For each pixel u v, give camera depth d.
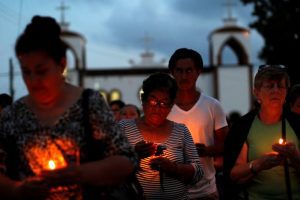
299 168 3.69
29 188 2.47
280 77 3.93
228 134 4.16
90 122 2.73
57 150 2.68
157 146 3.87
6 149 2.78
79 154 2.71
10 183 2.56
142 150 3.82
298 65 27.39
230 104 44.31
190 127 5.04
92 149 2.73
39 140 2.70
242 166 3.90
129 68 45.03
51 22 2.70
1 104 7.00
